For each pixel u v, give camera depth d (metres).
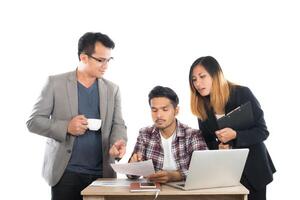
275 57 3.36
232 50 3.38
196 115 2.53
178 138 2.51
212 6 3.40
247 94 2.45
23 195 3.40
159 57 3.41
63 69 3.44
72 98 2.54
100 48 2.50
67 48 3.45
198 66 2.45
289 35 3.35
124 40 3.43
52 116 2.56
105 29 3.44
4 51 3.45
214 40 3.39
